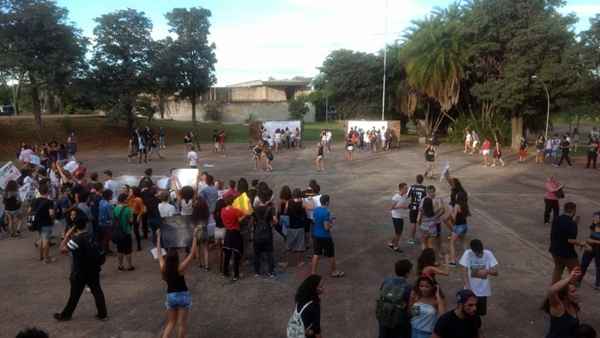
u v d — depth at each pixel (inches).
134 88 1592.0
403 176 1002.7
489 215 657.6
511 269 445.1
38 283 410.9
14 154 1343.5
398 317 236.4
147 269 445.7
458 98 1690.5
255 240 417.1
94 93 1497.3
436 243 461.1
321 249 411.2
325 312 352.2
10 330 322.7
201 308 359.9
